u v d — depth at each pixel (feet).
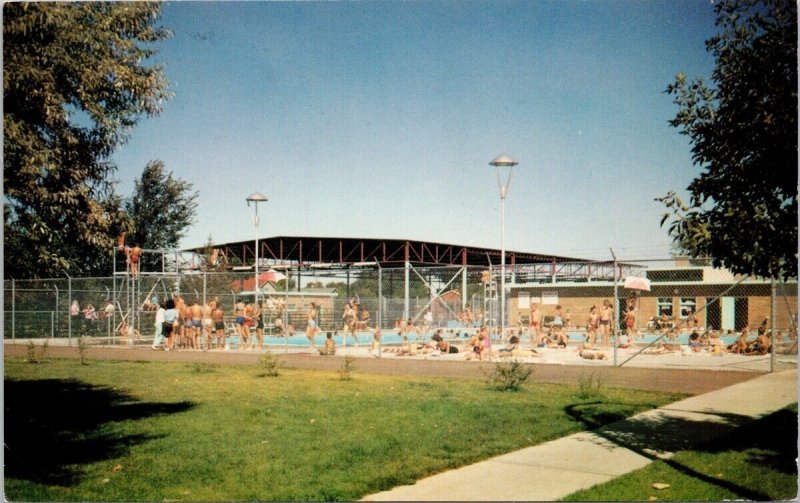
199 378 53.21
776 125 21.48
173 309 87.97
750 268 22.06
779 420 32.83
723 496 20.61
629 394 41.83
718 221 22.57
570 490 21.31
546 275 158.61
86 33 29.35
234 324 98.73
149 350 85.92
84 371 59.31
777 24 22.16
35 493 21.58
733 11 23.34
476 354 72.95
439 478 22.99
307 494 21.07
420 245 137.69
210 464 24.99
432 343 82.58
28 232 29.19
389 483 22.25
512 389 44.34
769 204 21.93
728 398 40.11
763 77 22.21
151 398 42.04
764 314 124.57
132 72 31.07
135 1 30.99
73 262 34.63
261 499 20.71
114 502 20.63
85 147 30.68
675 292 134.10
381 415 34.50
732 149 22.72
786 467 23.94
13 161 27.14
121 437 29.94
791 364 62.69
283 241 140.67
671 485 21.74
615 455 26.13
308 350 87.30
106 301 115.34
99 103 31.09
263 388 46.29
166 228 156.66
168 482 22.75
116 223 32.96
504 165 92.43
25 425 32.86
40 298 113.91
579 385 46.06
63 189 29.71
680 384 46.88
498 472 23.71
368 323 121.80
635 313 119.03
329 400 39.88
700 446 27.48
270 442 28.43
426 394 42.45
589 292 142.31
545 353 80.28
